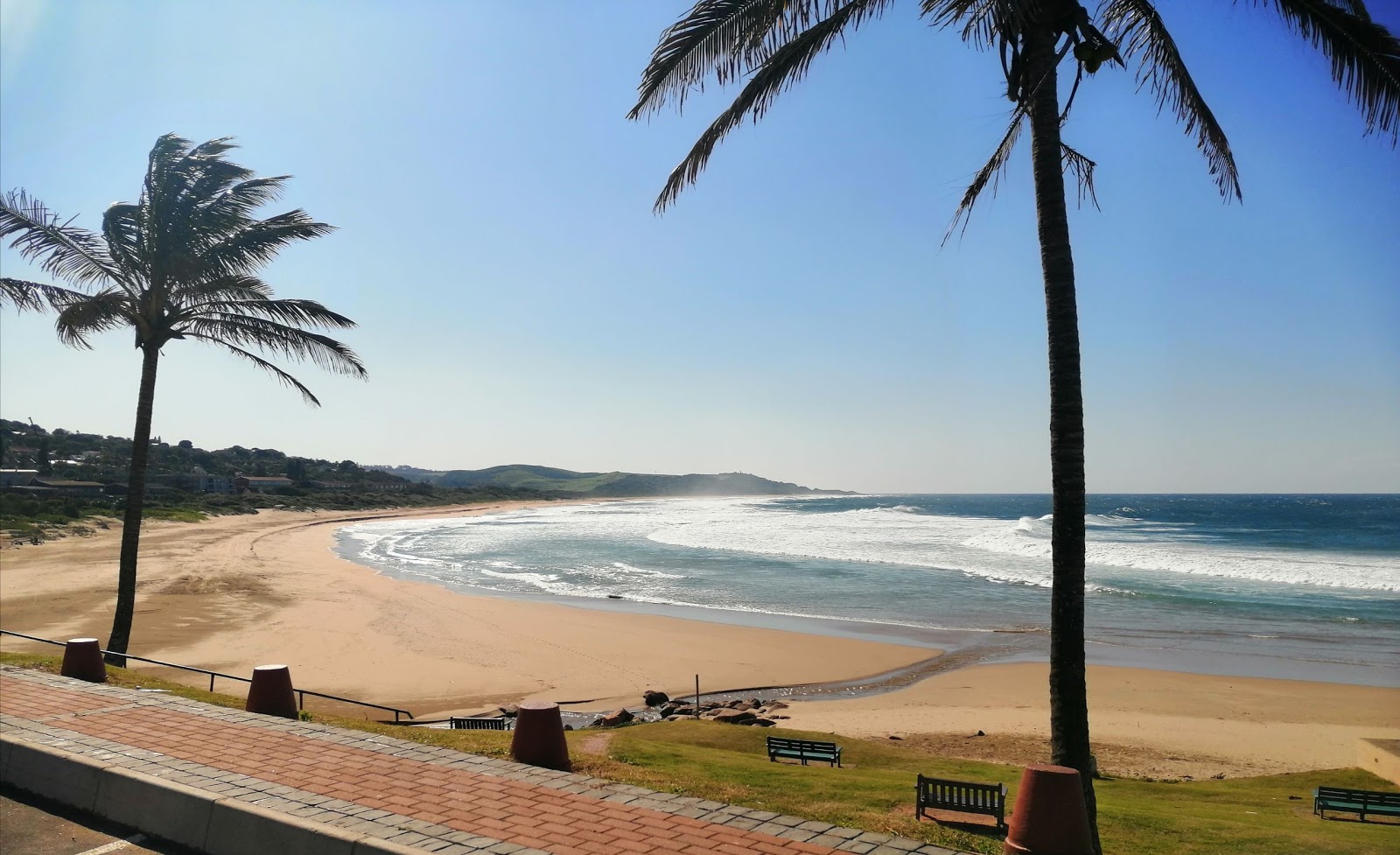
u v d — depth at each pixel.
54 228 14.84
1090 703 19.55
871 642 26.16
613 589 38.34
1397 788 12.88
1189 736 17.08
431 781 6.34
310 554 53.75
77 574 37.22
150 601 30.69
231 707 8.87
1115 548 54.31
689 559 51.62
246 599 32.03
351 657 22.83
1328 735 17.09
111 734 7.34
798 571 44.66
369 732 8.41
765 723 17.55
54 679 9.91
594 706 19.22
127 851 5.49
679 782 7.53
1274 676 21.97
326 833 5.09
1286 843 8.91
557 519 114.38
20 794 6.54
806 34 7.03
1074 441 6.74
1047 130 6.88
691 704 19.27
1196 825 9.60
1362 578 38.66
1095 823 6.60
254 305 16.27
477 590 38.06
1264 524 84.56
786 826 5.64
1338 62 6.43
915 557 50.25
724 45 6.97
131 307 15.31
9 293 14.51
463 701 19.12
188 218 15.25
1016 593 36.00
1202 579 39.22
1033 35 6.91
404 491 173.62
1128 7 7.26
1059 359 6.77
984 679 21.81
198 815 5.62
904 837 6.18
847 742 14.88
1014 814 5.43
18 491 81.56
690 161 7.56
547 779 6.55
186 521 78.75
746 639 26.58
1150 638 26.61
